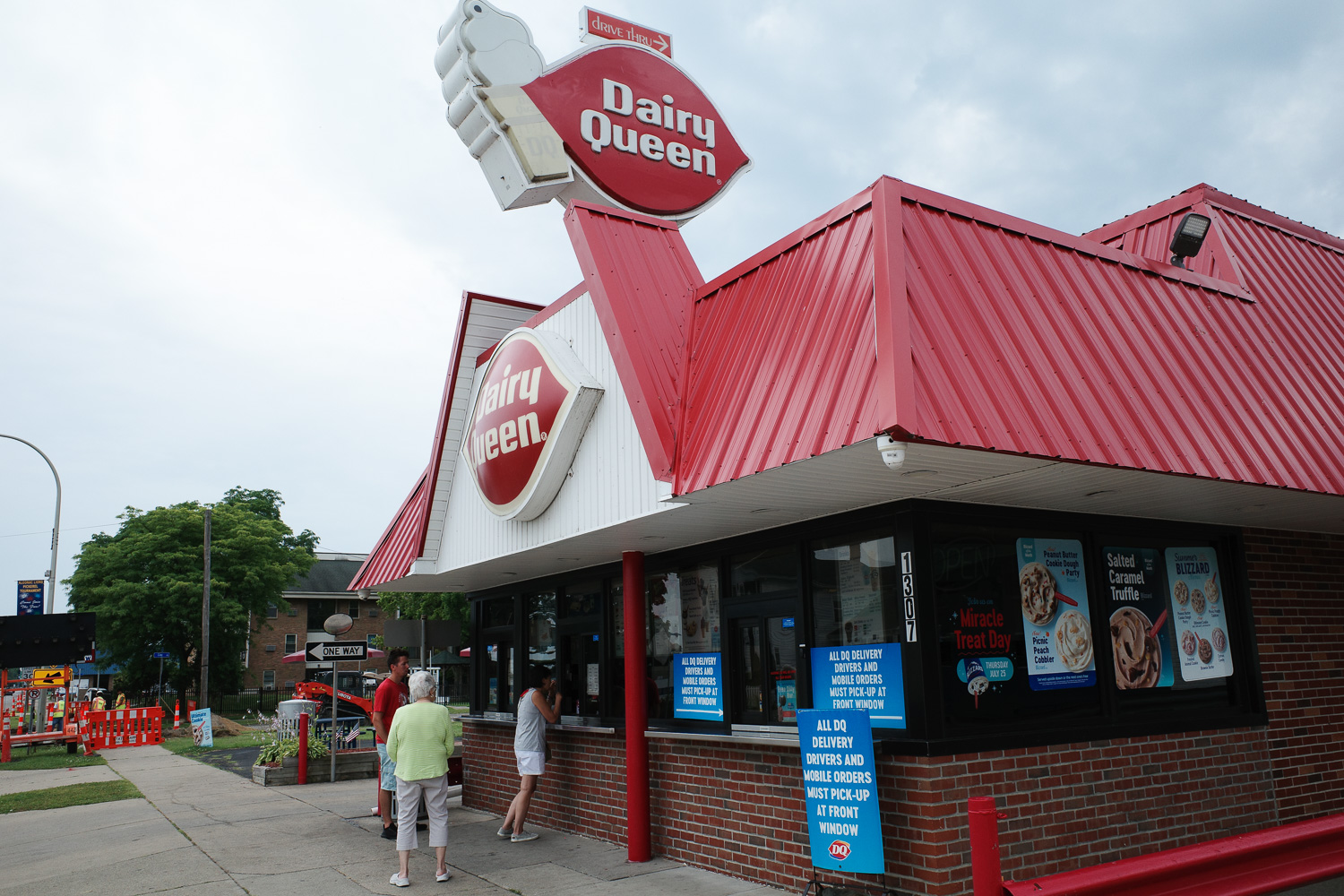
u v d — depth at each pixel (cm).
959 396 512
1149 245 988
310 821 1137
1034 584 718
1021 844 652
